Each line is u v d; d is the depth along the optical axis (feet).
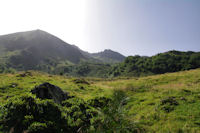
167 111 32.07
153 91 54.19
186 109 31.89
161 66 461.37
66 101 33.17
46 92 31.17
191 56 463.01
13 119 19.45
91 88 72.95
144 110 34.65
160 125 25.99
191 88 50.14
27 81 67.05
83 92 62.08
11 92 46.11
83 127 23.40
